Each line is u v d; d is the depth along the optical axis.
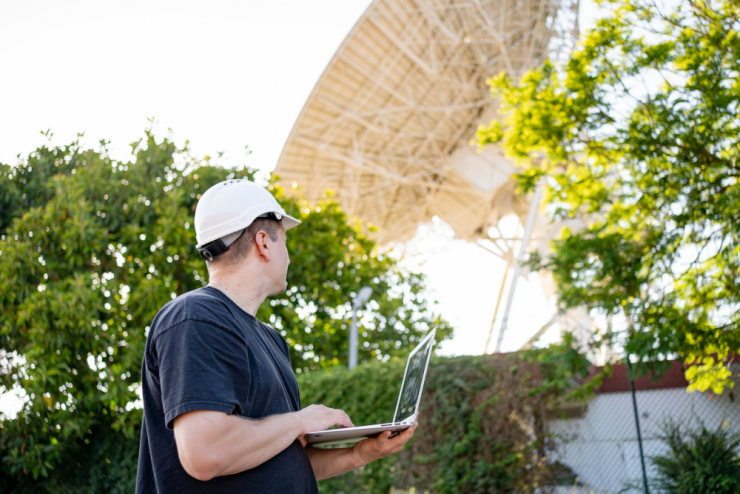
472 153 13.82
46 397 7.23
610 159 6.14
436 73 12.42
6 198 8.06
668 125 5.32
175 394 1.24
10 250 7.43
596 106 5.91
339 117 12.72
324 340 11.34
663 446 6.42
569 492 6.29
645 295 5.80
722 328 5.05
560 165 7.08
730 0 5.01
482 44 12.93
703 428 6.16
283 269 1.70
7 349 7.62
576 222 12.04
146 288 7.52
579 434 6.50
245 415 1.38
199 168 9.14
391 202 15.62
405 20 11.77
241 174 9.66
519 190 6.73
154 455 1.36
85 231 7.60
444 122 13.51
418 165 14.16
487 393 6.57
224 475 1.28
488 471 6.36
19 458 7.14
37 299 7.18
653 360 5.25
